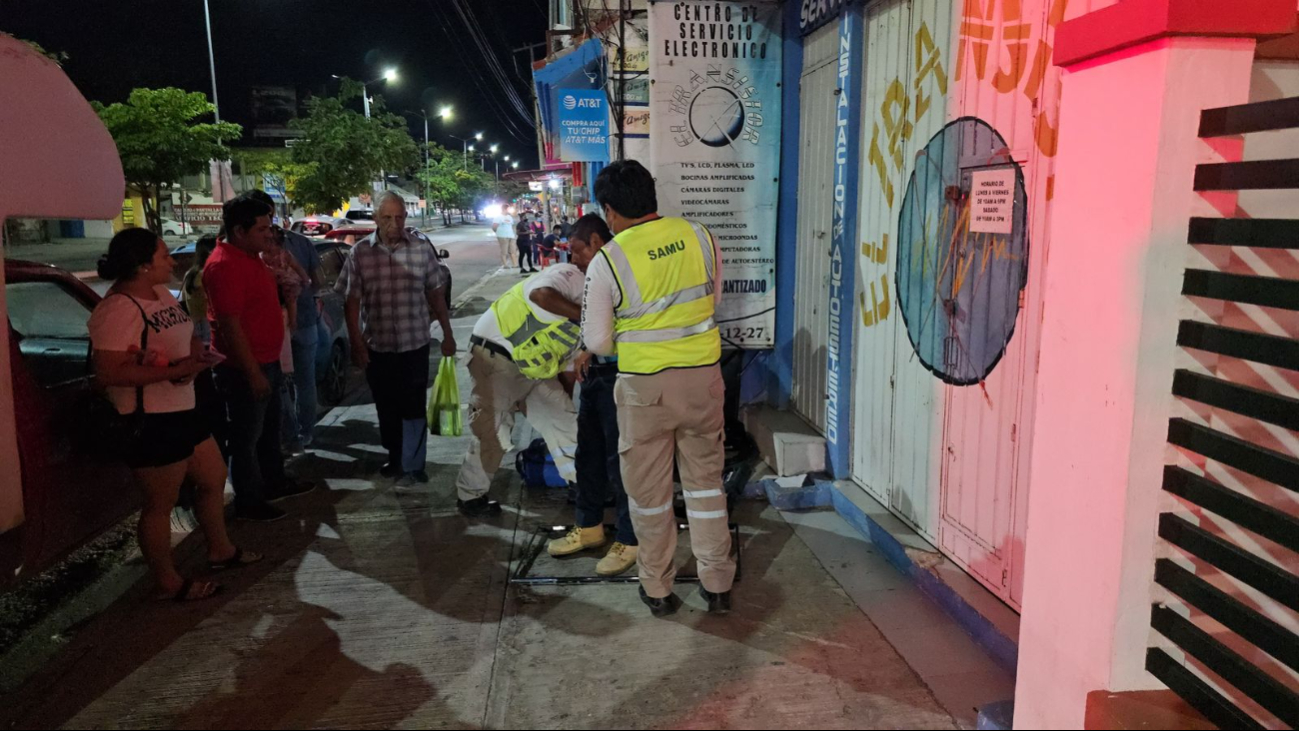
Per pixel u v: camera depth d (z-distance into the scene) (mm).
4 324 3049
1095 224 2115
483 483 4688
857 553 4066
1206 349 1910
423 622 3516
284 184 32875
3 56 3006
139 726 2840
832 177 4801
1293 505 2203
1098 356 2119
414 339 5172
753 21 5145
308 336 5992
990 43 3178
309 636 3412
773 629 3363
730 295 5465
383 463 5785
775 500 4680
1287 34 1855
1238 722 1929
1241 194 1979
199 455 3879
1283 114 1697
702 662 3135
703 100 5188
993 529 3283
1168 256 1950
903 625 3365
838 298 4613
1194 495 1978
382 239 5062
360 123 24672
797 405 5547
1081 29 2094
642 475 3389
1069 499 2248
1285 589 1798
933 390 3730
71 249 28875
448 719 2832
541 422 4660
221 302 4387
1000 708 2639
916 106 3787
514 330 4340
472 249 34531
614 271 3244
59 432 3705
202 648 3332
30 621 3824
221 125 21812
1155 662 2119
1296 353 1703
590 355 3965
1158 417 2021
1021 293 3021
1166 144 1901
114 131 20406
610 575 3889
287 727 2812
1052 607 2332
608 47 8406
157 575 3715
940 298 3633
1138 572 2080
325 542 4398
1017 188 3029
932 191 3664
